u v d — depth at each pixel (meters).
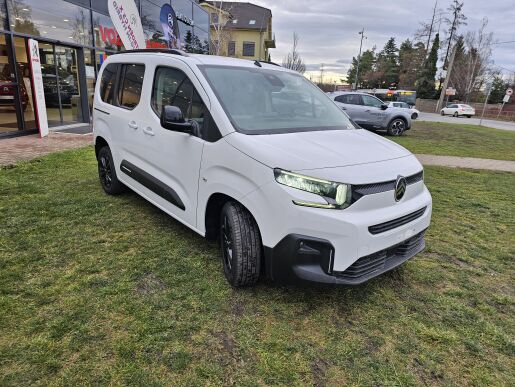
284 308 2.83
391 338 2.58
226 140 2.90
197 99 3.23
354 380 2.21
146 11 14.70
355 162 2.68
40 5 9.84
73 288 2.92
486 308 2.97
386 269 2.75
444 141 13.27
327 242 2.47
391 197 2.67
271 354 2.37
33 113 9.92
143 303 2.78
